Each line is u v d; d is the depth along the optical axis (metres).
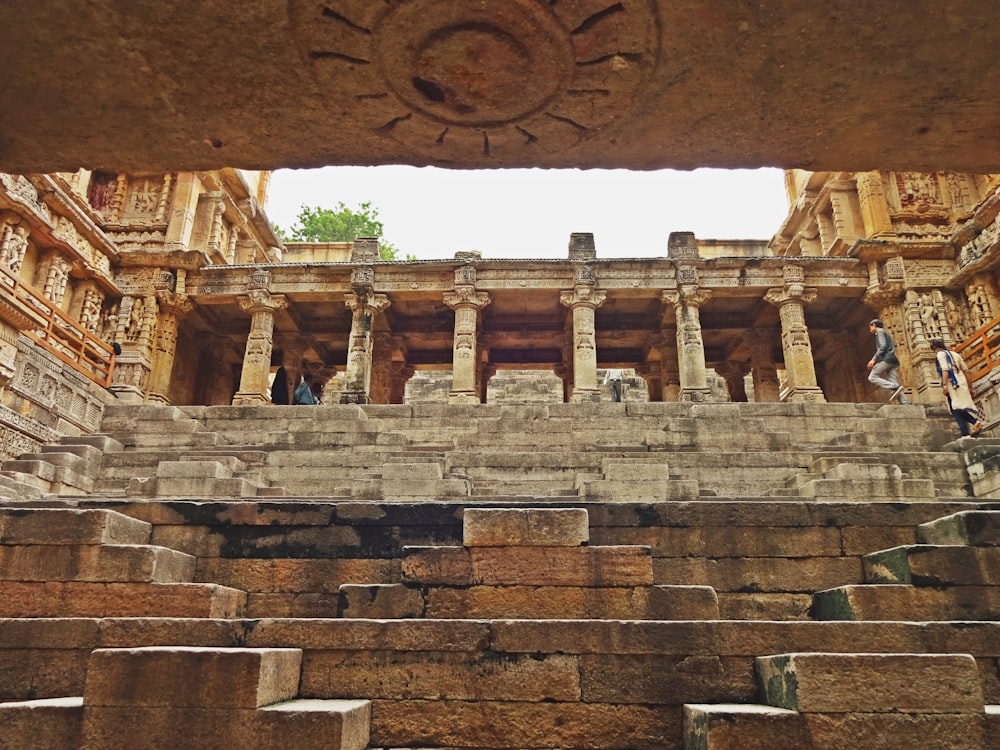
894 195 22.69
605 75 3.79
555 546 5.18
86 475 11.91
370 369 21.02
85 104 4.02
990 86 3.88
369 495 9.74
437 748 4.14
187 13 3.45
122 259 21.05
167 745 3.54
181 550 6.26
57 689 4.57
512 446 13.48
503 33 3.54
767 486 10.92
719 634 4.42
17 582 5.28
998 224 19.16
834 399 25.34
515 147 4.43
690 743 3.94
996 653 4.41
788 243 28.84
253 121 4.18
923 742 3.52
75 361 16.08
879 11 3.43
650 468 9.65
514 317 24.61
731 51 3.66
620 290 21.50
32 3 3.38
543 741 4.17
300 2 3.38
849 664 3.66
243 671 3.65
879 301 21.44
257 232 27.44
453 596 5.10
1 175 15.60
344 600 5.17
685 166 4.64
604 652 4.37
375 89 3.90
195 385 24.61
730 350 26.23
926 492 9.10
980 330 17.25
